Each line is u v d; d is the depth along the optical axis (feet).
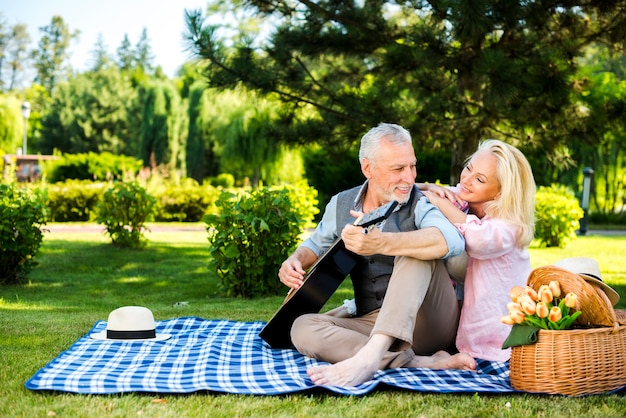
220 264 23.43
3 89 220.23
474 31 22.54
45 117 155.63
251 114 80.59
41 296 23.09
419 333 11.31
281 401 9.39
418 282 10.51
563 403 9.46
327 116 28.48
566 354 9.80
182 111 117.80
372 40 28.14
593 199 80.94
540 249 42.16
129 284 26.76
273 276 23.57
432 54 24.66
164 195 63.26
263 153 79.87
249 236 23.04
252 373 10.80
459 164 28.96
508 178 11.24
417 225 11.35
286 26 29.04
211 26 27.61
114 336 13.39
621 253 40.19
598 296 10.11
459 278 11.97
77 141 151.12
